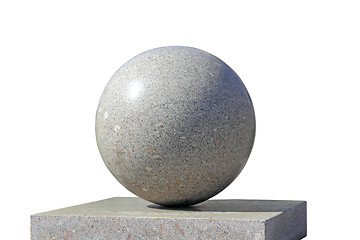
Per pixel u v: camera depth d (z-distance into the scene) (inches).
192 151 321.1
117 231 319.9
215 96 325.4
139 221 317.4
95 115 344.5
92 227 322.7
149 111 322.0
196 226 311.9
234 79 336.2
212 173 326.6
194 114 321.1
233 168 331.9
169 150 320.5
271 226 312.7
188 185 327.6
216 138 323.0
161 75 326.6
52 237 326.3
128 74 332.8
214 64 335.3
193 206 347.9
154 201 338.0
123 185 339.0
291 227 342.3
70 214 326.0
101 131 333.7
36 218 327.6
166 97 322.3
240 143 330.0
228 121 325.4
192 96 323.0
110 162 333.7
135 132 322.7
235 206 347.6
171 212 329.1
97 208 343.3
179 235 313.6
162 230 315.3
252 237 306.7
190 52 337.1
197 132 320.8
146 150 322.0
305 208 365.7
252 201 366.0
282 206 346.6
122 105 326.6
